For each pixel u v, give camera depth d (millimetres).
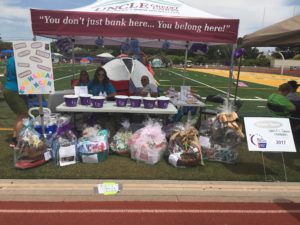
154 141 5254
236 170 5164
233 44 5871
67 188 4234
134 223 3520
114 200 3996
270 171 5207
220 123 5488
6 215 3584
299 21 6168
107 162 5219
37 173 4633
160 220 3602
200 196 4207
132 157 5371
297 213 3898
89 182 4438
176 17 5418
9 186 4242
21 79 4852
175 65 64500
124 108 5547
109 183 4367
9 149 5773
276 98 6496
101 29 5371
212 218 3697
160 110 5508
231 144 5508
